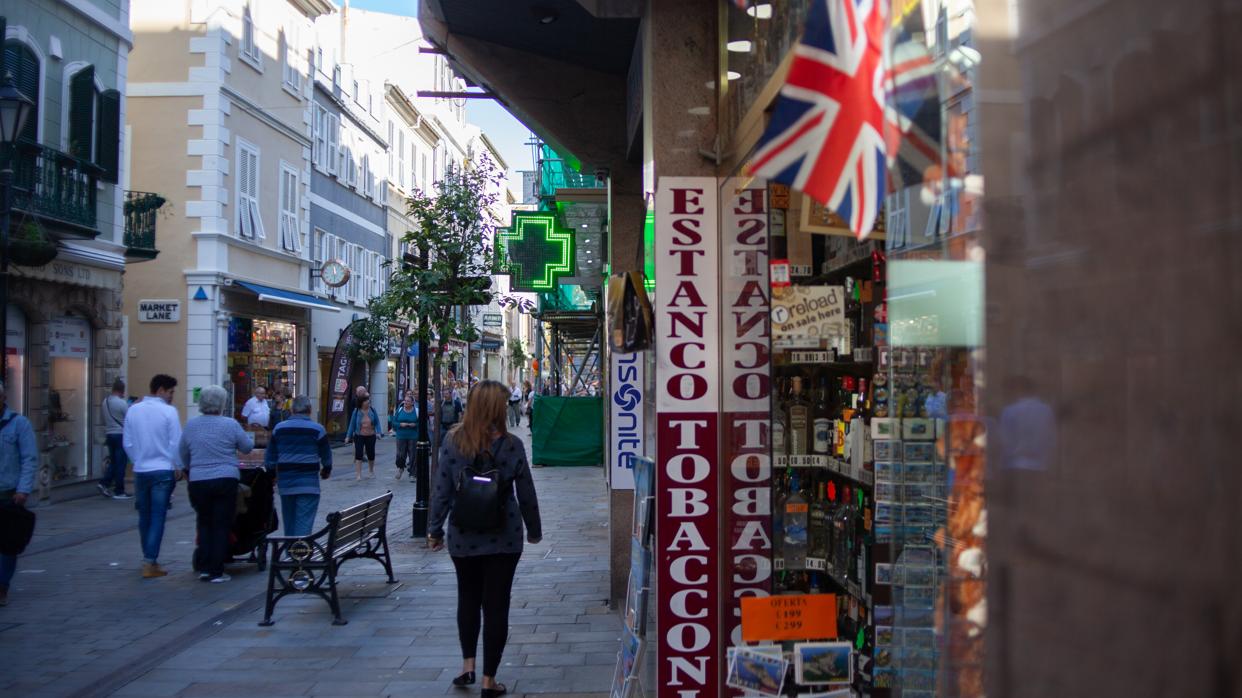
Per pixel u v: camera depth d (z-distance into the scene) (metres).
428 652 6.28
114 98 16.97
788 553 3.95
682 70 4.46
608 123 7.66
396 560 9.93
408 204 11.50
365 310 34.59
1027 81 1.74
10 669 5.89
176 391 21.95
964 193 1.92
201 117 22.34
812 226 3.42
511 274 10.84
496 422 5.48
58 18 15.48
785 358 3.77
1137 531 1.54
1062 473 1.67
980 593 1.89
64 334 16.12
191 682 5.62
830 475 3.91
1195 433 1.47
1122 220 1.57
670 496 4.25
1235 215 1.43
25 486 7.64
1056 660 1.68
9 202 11.21
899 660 2.35
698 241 4.37
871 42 2.05
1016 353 1.77
